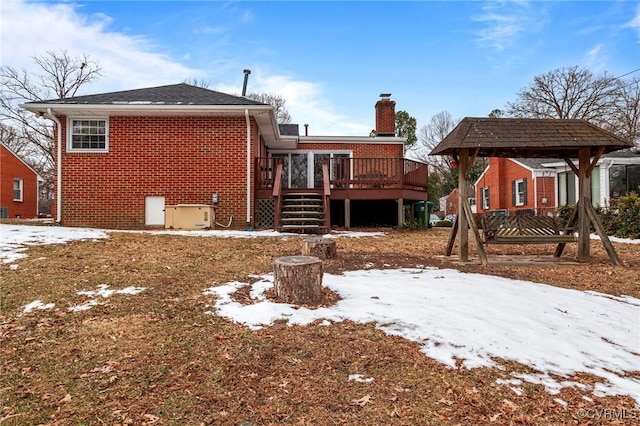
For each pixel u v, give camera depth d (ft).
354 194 40.55
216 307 13.91
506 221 23.68
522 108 93.97
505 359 10.13
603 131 23.24
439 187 136.56
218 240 27.96
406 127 139.64
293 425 7.68
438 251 27.55
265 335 11.59
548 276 19.44
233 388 9.02
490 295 14.87
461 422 7.75
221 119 37.24
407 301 14.03
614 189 55.21
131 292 15.51
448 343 10.87
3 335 11.81
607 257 25.72
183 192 37.04
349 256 23.75
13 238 24.52
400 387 8.96
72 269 18.42
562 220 43.24
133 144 36.81
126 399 8.61
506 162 79.15
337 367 9.84
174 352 10.73
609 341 11.42
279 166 38.75
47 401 8.57
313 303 14.02
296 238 30.04
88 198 36.60
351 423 7.72
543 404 8.39
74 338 11.61
